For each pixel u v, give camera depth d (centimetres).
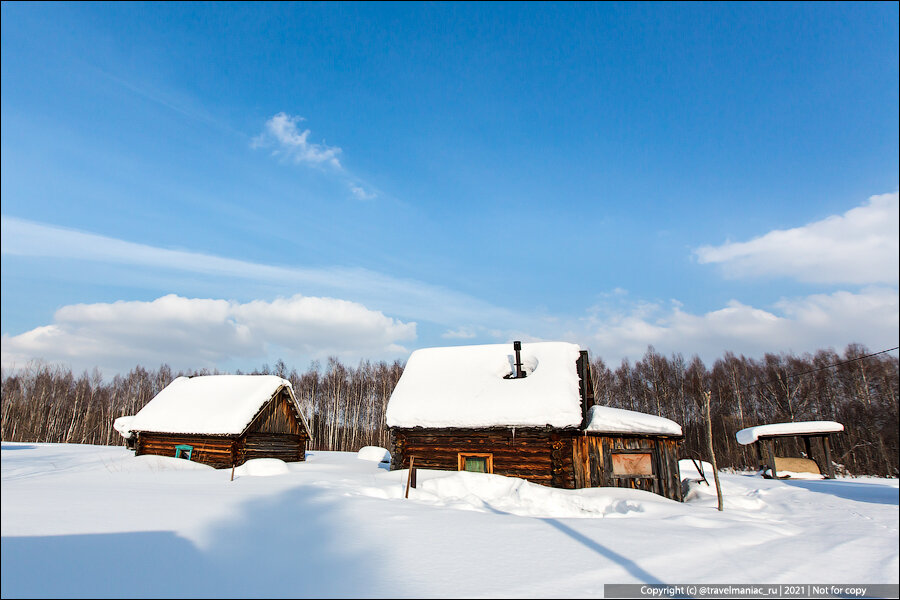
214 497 1062
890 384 3634
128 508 901
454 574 616
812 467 2869
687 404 5438
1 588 489
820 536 1009
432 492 1396
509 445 1789
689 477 2206
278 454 2512
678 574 676
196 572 572
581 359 2122
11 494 1070
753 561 773
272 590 529
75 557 596
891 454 3228
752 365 5522
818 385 4559
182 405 2567
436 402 1966
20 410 6625
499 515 1041
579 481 1673
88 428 6769
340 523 862
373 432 6131
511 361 2122
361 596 526
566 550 753
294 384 7081
